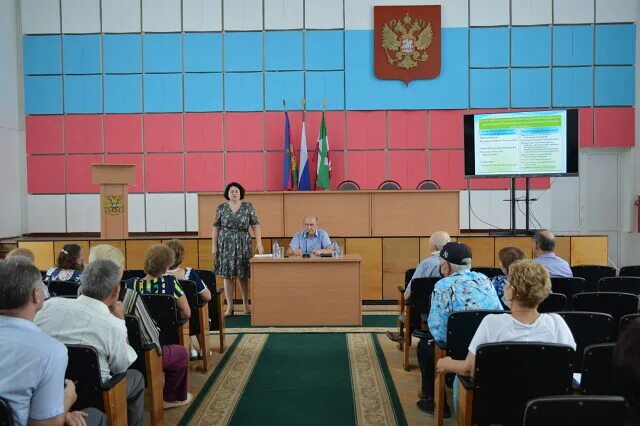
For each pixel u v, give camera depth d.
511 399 2.07
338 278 5.46
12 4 9.08
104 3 9.20
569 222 9.26
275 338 5.08
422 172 9.26
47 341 1.72
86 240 6.95
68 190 9.32
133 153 9.33
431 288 3.81
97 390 2.18
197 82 9.27
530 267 2.20
